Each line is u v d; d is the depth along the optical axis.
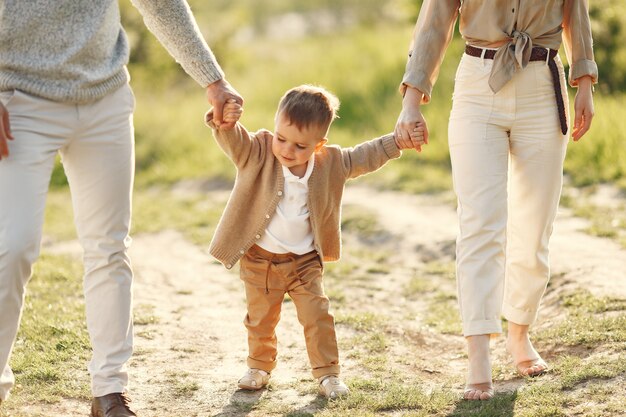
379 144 3.97
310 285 3.91
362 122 13.30
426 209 8.96
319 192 3.87
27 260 3.17
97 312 3.47
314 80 15.70
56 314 5.39
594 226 7.31
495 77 3.80
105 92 3.29
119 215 3.44
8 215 3.12
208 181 11.31
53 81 3.16
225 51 19.42
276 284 3.96
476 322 3.83
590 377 3.88
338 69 16.00
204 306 5.96
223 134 3.71
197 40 3.54
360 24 24.88
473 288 3.83
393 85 14.34
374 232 8.11
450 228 8.05
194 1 20.36
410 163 10.98
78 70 3.19
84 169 3.36
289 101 3.70
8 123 3.10
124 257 3.49
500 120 3.87
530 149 3.92
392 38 17.27
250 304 4.03
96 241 3.44
